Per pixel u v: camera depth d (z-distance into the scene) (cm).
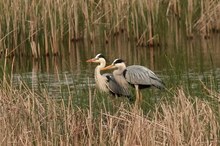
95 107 1247
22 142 1062
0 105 1206
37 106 1215
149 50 2247
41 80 1730
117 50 2270
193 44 2286
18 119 1162
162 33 2317
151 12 2317
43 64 2078
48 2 2241
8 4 2225
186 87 1394
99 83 1543
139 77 1489
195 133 1074
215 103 1207
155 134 1082
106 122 1201
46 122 1152
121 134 1141
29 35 2194
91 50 2283
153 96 1425
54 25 2223
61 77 1786
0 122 1133
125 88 1512
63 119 1162
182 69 1722
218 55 2056
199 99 1237
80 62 2078
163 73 1823
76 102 1276
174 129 1051
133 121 1097
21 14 2220
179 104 1182
